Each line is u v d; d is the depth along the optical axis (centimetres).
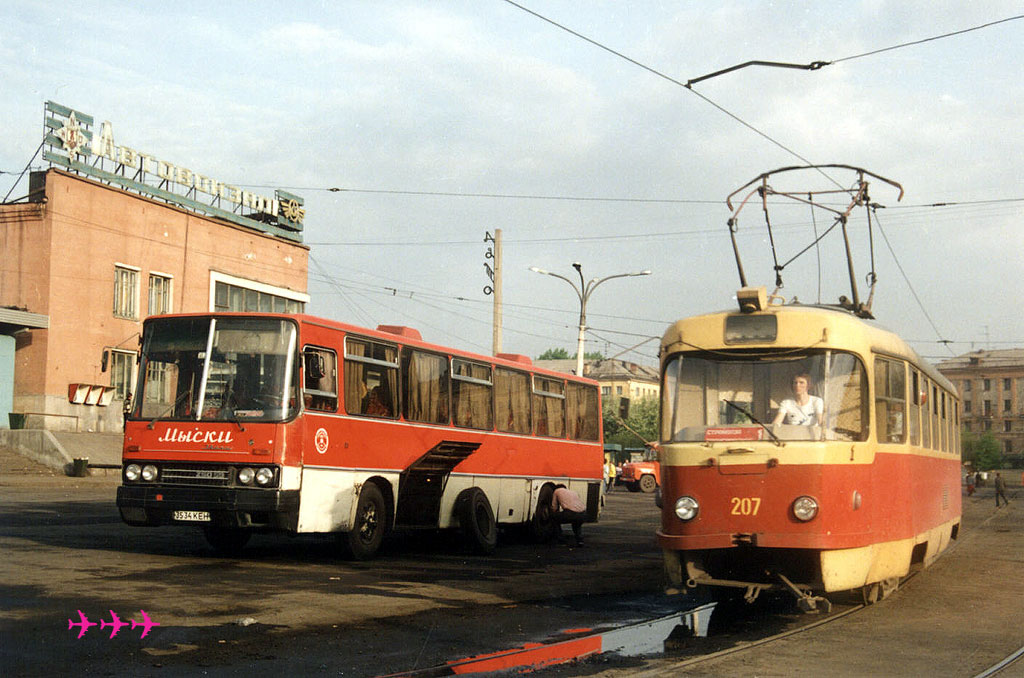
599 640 900
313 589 1128
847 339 1027
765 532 981
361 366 1479
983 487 9125
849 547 983
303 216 5062
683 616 1051
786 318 1030
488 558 1634
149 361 1381
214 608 959
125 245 3944
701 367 1048
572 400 2156
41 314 3578
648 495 4791
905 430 1157
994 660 836
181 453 1326
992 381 13438
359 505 1455
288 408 1320
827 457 984
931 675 769
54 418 3612
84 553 1349
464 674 743
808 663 805
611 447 5675
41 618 861
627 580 1366
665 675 749
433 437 1653
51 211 3628
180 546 1520
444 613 1014
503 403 1883
